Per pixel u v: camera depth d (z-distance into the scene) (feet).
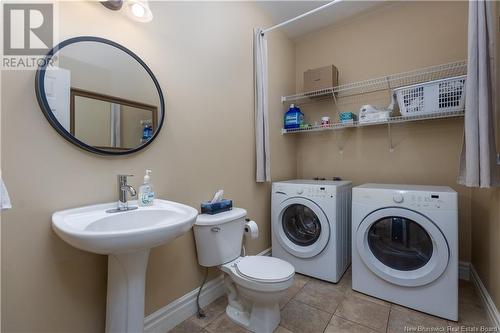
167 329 4.73
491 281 5.01
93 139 3.71
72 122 3.49
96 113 3.76
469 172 4.24
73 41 3.52
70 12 3.51
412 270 5.39
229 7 6.40
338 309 5.40
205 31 5.69
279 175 8.63
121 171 4.10
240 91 6.72
